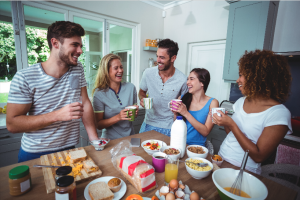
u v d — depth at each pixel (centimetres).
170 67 162
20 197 63
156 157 87
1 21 188
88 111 124
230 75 230
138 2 299
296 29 195
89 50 270
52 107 105
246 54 101
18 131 91
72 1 228
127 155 87
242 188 69
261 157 85
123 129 152
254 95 94
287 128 83
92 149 106
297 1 191
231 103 257
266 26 192
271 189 73
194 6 292
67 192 57
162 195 65
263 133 87
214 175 69
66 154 93
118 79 144
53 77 100
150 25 325
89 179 76
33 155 101
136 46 320
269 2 186
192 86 133
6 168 80
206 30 279
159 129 171
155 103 172
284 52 196
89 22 262
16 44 200
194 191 70
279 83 87
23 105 93
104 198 61
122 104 151
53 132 103
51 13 223
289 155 163
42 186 70
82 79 121
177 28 325
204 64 301
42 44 221
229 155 107
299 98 194
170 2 320
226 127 124
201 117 135
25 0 198
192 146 106
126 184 74
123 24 295
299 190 93
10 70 204
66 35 91
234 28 219
